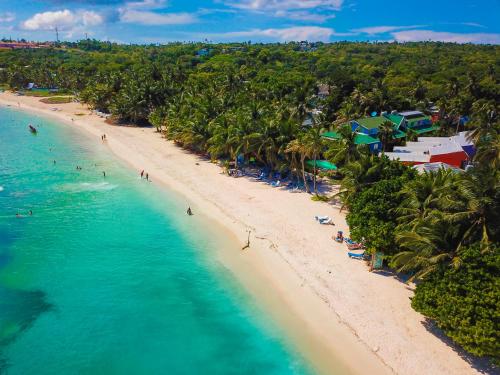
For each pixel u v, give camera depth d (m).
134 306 34.91
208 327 32.25
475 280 26.83
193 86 111.38
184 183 64.06
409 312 32.53
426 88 124.62
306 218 49.56
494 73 148.25
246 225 48.41
